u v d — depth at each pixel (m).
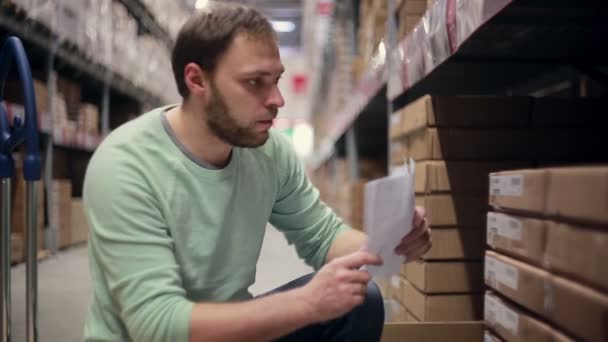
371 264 0.93
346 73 5.36
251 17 1.02
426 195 1.80
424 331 1.36
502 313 1.08
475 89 3.08
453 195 1.79
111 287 0.97
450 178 1.79
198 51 1.02
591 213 0.72
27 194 1.30
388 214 0.92
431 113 1.80
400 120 2.20
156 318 0.91
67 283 2.91
